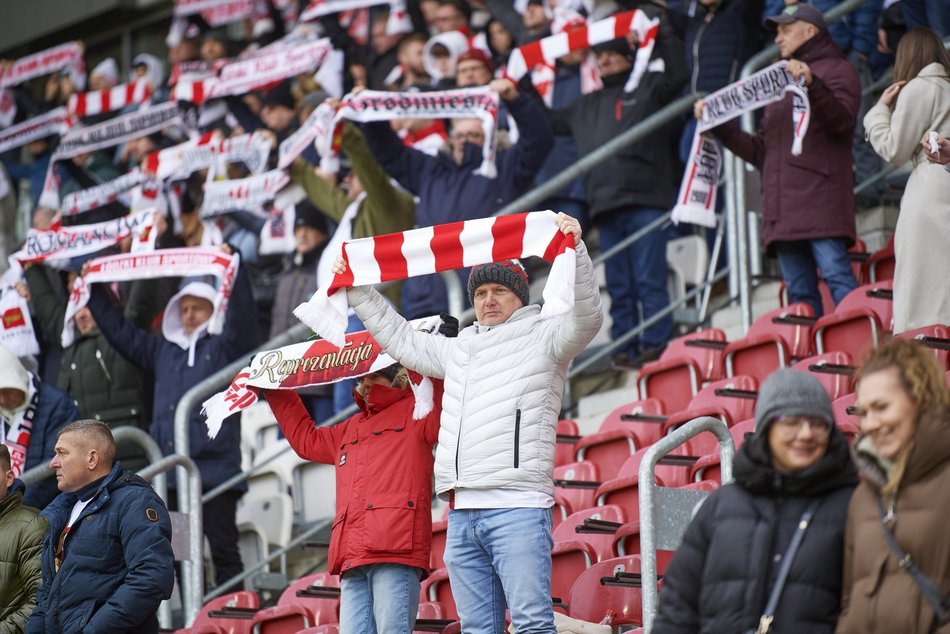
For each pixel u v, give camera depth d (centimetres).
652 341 2088
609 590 1336
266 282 2836
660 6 2267
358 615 1226
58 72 3466
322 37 3053
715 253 2122
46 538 1308
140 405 2183
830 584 857
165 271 2044
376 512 1211
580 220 2314
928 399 828
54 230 2162
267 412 2441
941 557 810
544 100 2375
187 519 1705
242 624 1669
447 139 2581
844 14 1961
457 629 1365
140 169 2539
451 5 2788
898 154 1513
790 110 1792
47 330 2411
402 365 1252
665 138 2170
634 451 1700
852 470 874
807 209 1767
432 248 1216
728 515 890
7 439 1827
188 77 2869
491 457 1130
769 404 876
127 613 1251
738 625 862
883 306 1719
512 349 1155
